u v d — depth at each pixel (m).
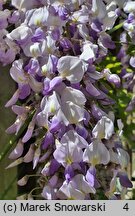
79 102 0.35
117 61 0.50
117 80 0.38
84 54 0.36
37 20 0.36
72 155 0.35
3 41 0.38
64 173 0.36
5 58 0.38
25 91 0.37
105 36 0.39
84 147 0.35
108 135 0.36
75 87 0.36
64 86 0.35
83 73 0.35
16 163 0.38
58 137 0.35
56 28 0.36
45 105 0.35
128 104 0.50
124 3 0.43
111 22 0.39
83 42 0.37
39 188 0.40
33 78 0.36
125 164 0.37
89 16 0.38
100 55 0.39
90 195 0.37
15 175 0.44
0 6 0.38
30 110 0.38
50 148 0.36
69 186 0.35
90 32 0.38
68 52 0.37
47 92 0.35
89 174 0.35
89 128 0.37
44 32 0.36
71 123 0.35
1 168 0.43
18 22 0.38
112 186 0.37
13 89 0.43
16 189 0.44
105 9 0.38
